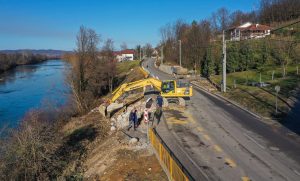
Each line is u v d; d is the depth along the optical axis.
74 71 51.53
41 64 181.88
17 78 101.12
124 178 16.11
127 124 25.17
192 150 18.70
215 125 24.44
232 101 34.31
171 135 21.70
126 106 32.34
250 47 60.28
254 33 87.50
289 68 53.41
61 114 42.66
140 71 66.38
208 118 26.66
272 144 19.88
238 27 95.44
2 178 18.19
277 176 15.15
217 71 63.03
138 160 17.94
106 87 61.06
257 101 32.41
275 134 22.08
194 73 67.12
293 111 28.05
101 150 21.59
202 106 31.73
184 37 94.25
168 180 15.38
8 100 60.47
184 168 16.03
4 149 19.53
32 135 20.12
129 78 64.12
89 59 58.59
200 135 21.73
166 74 66.50
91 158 21.17
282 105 29.92
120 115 28.28
